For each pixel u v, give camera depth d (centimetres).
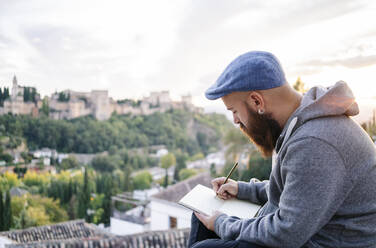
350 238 80
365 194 78
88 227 1435
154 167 7050
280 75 88
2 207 3684
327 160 74
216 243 91
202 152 7862
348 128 79
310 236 78
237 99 92
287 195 79
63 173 5747
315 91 89
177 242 721
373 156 81
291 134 85
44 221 4200
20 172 5481
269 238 81
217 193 124
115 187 5441
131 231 1981
